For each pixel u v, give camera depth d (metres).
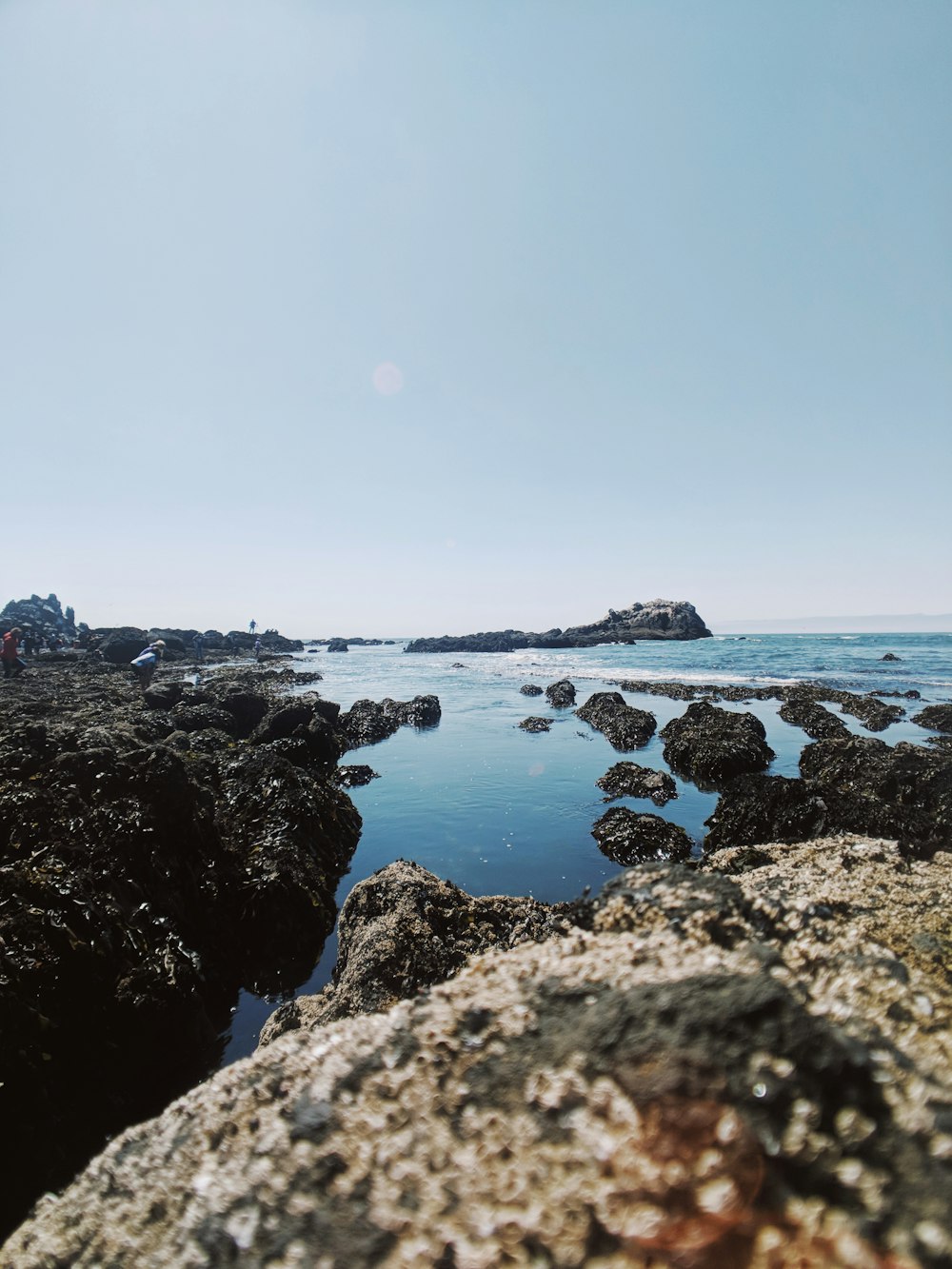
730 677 42.53
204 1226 2.83
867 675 42.25
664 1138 2.54
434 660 70.56
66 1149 5.45
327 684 46.16
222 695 26.83
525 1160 2.68
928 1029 3.22
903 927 4.57
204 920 8.99
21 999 5.90
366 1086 3.26
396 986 6.83
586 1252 2.34
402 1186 2.74
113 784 9.60
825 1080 2.64
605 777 17.22
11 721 17.31
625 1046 2.90
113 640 55.16
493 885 10.95
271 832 11.34
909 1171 2.36
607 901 4.55
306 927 9.67
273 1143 3.11
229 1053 7.16
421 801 16.20
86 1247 2.96
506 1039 3.29
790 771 18.39
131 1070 6.34
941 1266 2.09
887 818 11.02
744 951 3.76
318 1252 2.57
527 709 32.38
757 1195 2.35
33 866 7.64
